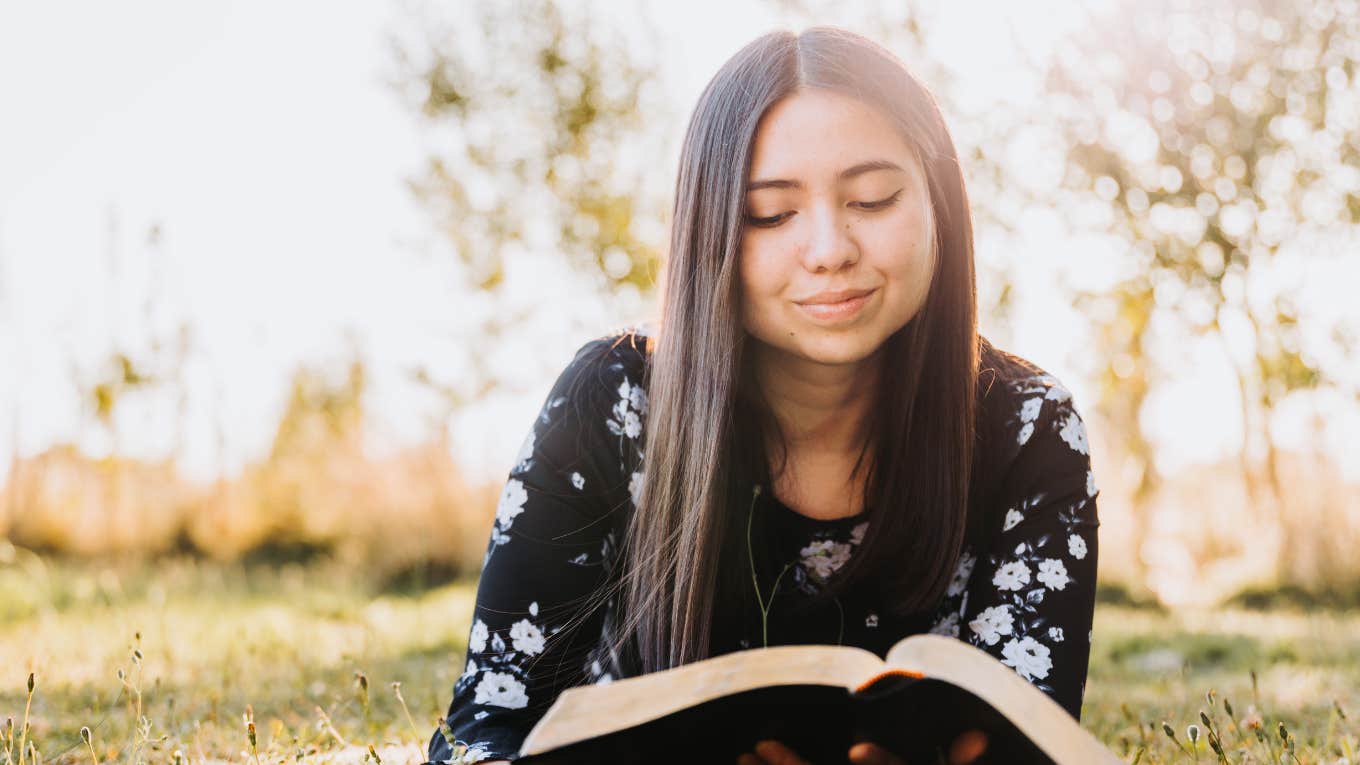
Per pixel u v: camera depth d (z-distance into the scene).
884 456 1.73
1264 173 8.45
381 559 8.95
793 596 1.79
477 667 1.65
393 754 2.10
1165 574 8.74
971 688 1.14
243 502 9.09
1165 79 8.38
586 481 1.72
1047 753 1.10
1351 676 3.76
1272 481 8.47
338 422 9.40
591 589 1.72
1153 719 2.65
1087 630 1.70
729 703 1.18
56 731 2.34
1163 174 8.55
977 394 1.77
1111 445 8.90
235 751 2.15
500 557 1.69
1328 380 8.41
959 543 1.72
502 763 1.43
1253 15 8.30
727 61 1.60
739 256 1.54
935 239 1.61
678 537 1.66
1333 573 8.27
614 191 10.09
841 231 1.48
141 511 8.82
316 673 3.29
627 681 1.15
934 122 1.62
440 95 9.87
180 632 4.28
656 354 1.68
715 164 1.54
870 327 1.52
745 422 1.70
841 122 1.49
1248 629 6.16
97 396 8.27
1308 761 2.08
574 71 9.96
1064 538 1.72
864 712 1.20
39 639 3.98
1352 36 8.21
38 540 8.58
